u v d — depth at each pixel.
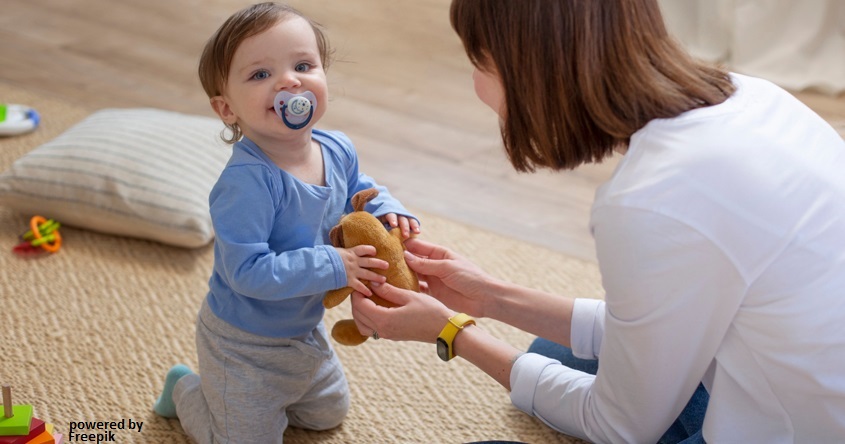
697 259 0.93
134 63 2.76
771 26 2.63
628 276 0.95
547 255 1.90
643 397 1.02
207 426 1.31
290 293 1.15
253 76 1.14
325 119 2.47
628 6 0.94
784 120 1.00
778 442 1.00
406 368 1.58
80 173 1.89
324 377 1.37
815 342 0.95
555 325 1.30
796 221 0.94
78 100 2.50
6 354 1.55
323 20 3.15
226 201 1.14
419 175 2.22
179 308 1.70
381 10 3.28
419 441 1.42
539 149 1.02
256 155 1.16
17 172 1.91
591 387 1.13
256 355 1.25
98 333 1.62
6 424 1.19
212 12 3.21
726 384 1.01
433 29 3.13
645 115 0.96
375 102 2.59
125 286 1.75
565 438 1.42
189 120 2.14
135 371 1.53
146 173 1.88
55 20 3.06
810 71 2.60
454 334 1.18
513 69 0.97
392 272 1.21
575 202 2.12
